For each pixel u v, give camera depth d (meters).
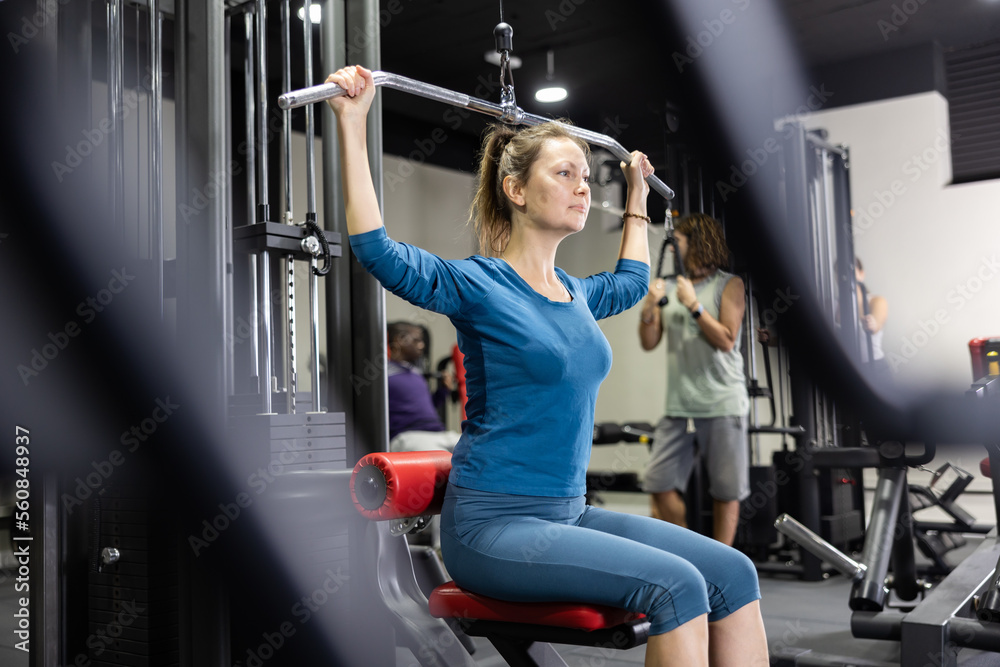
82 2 2.51
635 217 1.82
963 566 2.40
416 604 1.83
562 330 1.40
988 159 5.77
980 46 5.77
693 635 1.22
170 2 3.86
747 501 4.37
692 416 3.64
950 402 2.62
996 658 2.48
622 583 1.24
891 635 2.40
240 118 4.85
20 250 2.48
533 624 1.34
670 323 3.73
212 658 1.87
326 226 2.25
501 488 1.35
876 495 2.72
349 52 2.25
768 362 4.32
